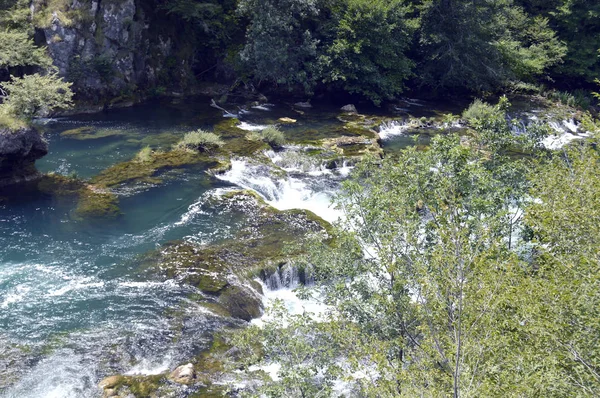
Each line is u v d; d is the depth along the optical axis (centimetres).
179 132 3631
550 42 5397
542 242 1359
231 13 4969
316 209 2769
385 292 1232
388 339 1238
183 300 1931
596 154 1372
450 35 4800
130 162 3073
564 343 992
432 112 4462
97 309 1861
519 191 1625
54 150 3238
